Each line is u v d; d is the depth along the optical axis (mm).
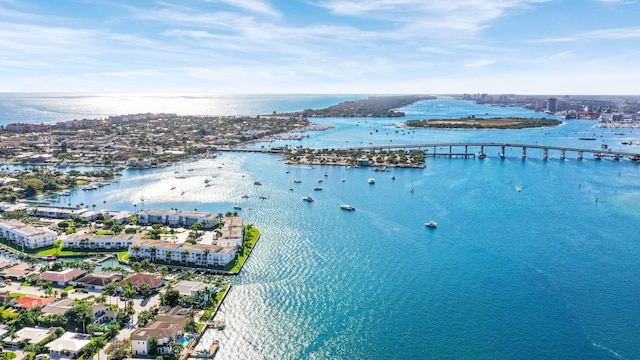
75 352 186125
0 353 182625
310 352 197250
